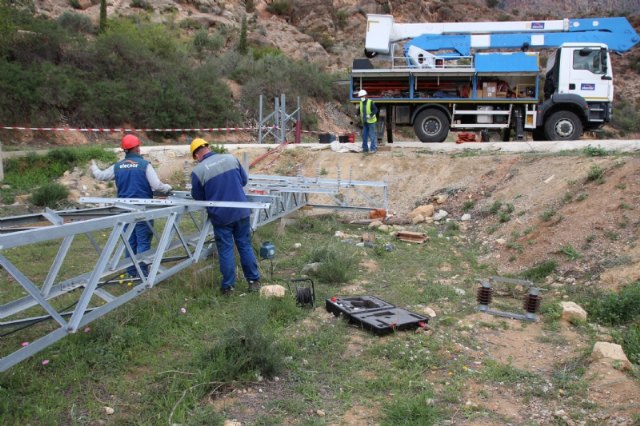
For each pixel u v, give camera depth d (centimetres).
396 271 790
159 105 2586
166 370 440
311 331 544
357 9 5894
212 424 375
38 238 375
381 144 1631
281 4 5522
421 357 488
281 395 422
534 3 9769
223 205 612
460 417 399
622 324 586
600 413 403
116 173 693
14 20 2430
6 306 474
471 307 639
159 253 560
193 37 4062
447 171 1330
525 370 476
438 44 1673
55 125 2181
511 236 917
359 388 436
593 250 752
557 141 1536
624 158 992
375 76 1611
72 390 408
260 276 700
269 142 2936
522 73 1553
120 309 556
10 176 1453
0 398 380
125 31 3086
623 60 6072
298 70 3766
